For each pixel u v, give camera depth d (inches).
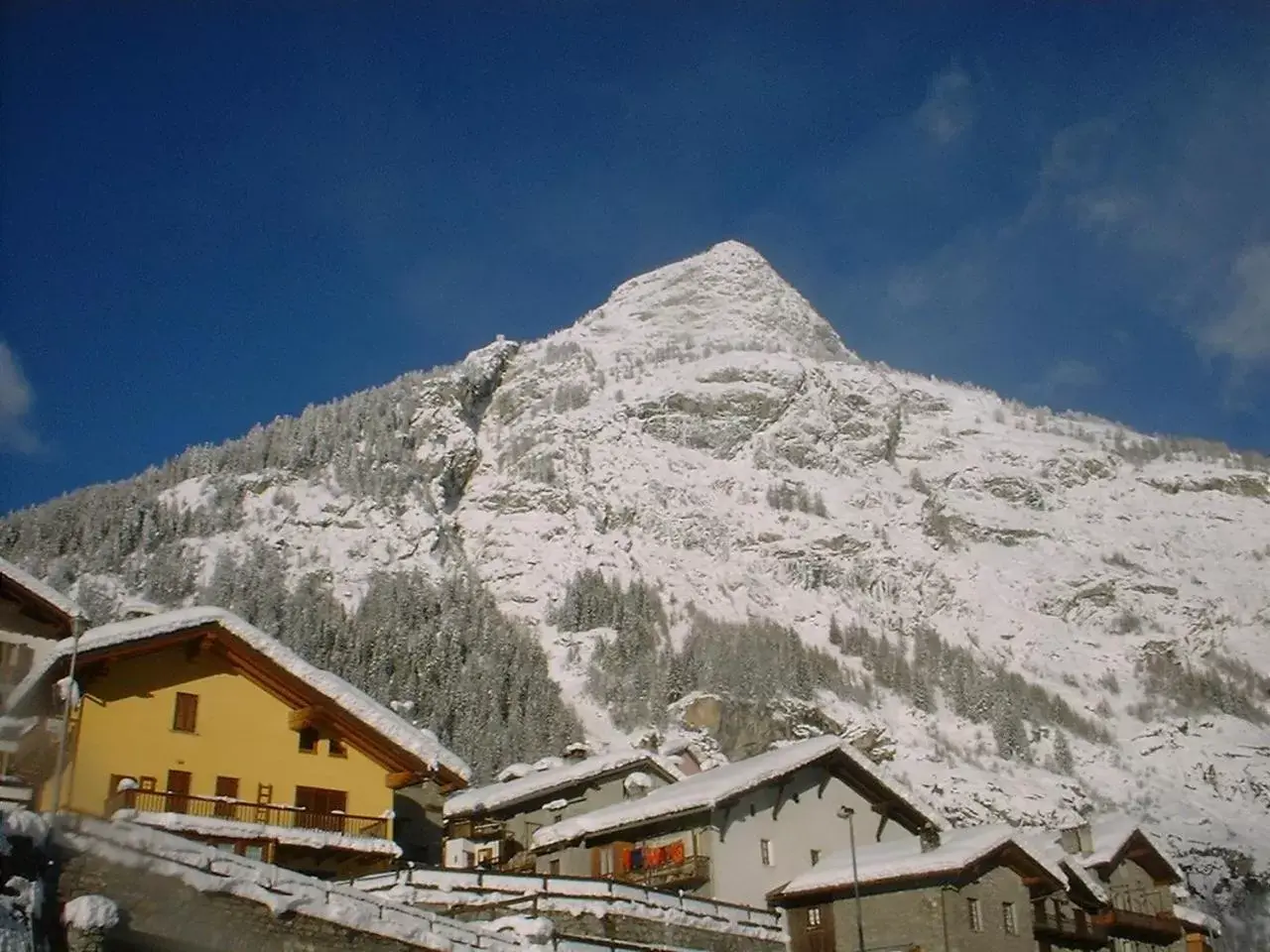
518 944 1569.9
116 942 1205.7
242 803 1989.4
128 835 1278.3
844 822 2559.1
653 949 1802.4
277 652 2139.5
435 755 2187.5
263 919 1332.4
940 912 2166.6
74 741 1878.7
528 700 7691.9
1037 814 7101.4
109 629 2025.1
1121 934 2696.9
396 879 1967.3
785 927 2304.4
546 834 2539.4
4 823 1195.9
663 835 2437.3
